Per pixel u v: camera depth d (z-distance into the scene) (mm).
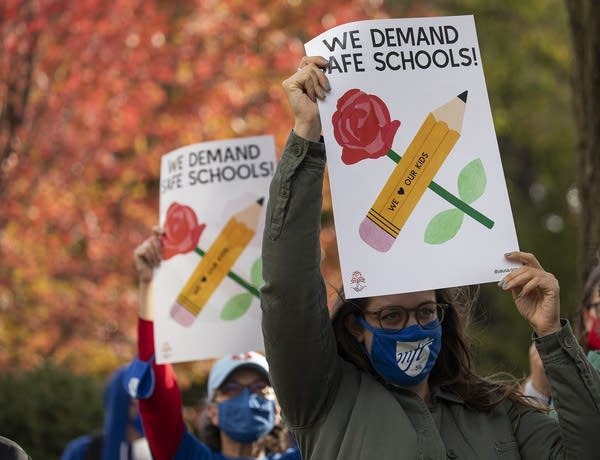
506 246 8352
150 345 11758
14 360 24922
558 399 8062
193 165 11891
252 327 11570
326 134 8250
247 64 25844
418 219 8289
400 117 8391
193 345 11562
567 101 44188
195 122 25469
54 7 23344
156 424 11477
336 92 8336
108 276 25250
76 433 22844
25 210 24125
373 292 8141
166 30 24922
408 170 8328
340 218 8188
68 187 24562
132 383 11484
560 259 45250
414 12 35469
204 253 11719
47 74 23984
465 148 8438
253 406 11656
